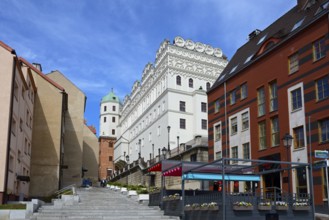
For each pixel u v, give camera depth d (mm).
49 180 36562
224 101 36062
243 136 32469
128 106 88250
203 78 64062
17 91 26109
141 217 19203
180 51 63094
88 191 34375
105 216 18812
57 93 38375
